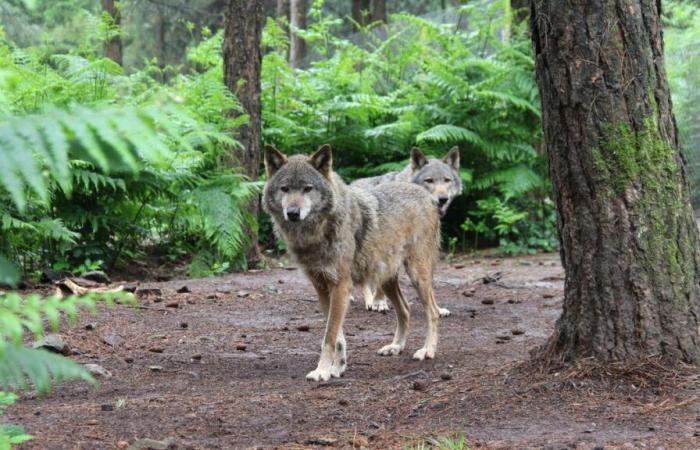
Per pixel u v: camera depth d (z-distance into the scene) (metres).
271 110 14.08
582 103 4.36
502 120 13.68
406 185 6.21
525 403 4.22
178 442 3.72
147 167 9.20
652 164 4.37
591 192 4.41
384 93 16.02
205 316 7.51
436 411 4.23
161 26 29.95
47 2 22.00
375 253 5.69
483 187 13.30
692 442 3.50
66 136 1.37
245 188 10.33
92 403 4.45
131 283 8.97
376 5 23.16
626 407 4.04
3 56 8.92
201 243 10.88
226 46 11.06
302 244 5.36
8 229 8.48
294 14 21.58
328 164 5.41
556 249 13.20
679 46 14.79
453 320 7.54
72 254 9.78
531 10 4.60
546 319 7.42
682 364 4.29
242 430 3.96
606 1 4.31
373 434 3.88
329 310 5.54
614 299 4.38
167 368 5.51
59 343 5.65
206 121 10.09
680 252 4.41
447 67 13.62
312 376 5.20
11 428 3.21
